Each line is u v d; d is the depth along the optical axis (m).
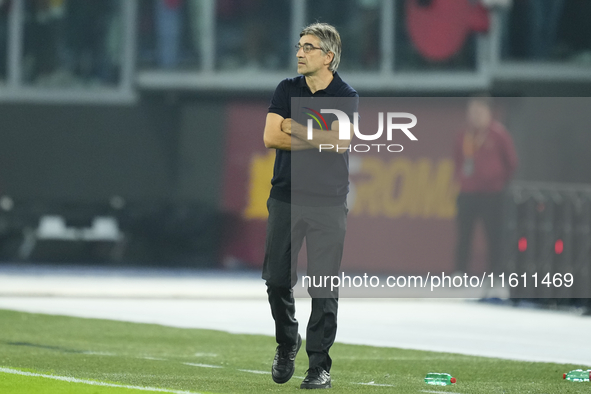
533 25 67.12
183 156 70.56
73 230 70.88
